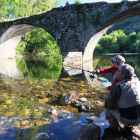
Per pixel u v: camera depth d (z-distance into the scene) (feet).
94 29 28.78
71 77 18.47
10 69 25.77
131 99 5.47
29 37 68.59
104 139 5.66
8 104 9.51
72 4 29.53
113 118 7.10
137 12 26.94
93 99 10.27
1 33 40.50
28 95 11.37
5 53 48.47
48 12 32.40
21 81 16.33
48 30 33.19
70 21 30.53
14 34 45.19
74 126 6.70
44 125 6.82
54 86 14.01
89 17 28.73
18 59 45.62
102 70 8.49
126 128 6.38
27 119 7.45
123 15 27.76
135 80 5.74
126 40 103.76
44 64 33.78
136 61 33.71
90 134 5.73
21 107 9.00
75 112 8.21
